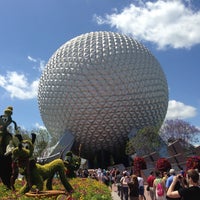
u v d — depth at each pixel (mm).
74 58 56750
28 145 12828
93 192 13977
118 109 55125
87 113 55312
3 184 15422
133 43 59125
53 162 14078
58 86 57188
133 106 55812
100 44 57312
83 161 68188
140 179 19078
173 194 7047
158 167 24641
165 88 61625
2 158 14656
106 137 56719
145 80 56812
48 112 59406
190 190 6898
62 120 57688
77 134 57188
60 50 60281
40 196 11508
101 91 54750
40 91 61312
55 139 60719
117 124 55781
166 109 63000
